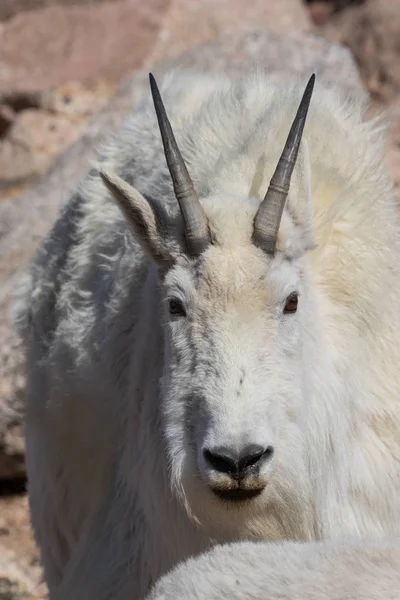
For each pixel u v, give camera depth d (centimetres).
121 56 4319
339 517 1691
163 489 1680
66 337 1950
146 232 1631
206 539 1633
